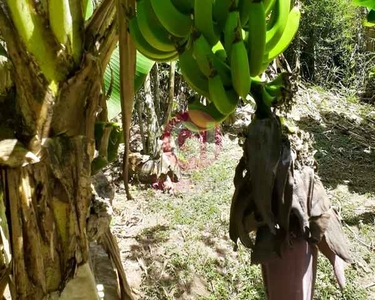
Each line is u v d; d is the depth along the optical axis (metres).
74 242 1.08
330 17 6.39
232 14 0.82
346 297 2.81
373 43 6.65
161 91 4.21
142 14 0.91
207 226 3.36
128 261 3.02
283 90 0.85
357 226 3.57
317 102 5.91
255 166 0.85
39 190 1.04
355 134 5.23
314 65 6.54
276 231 0.90
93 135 1.09
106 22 1.06
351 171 4.47
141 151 3.98
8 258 1.13
